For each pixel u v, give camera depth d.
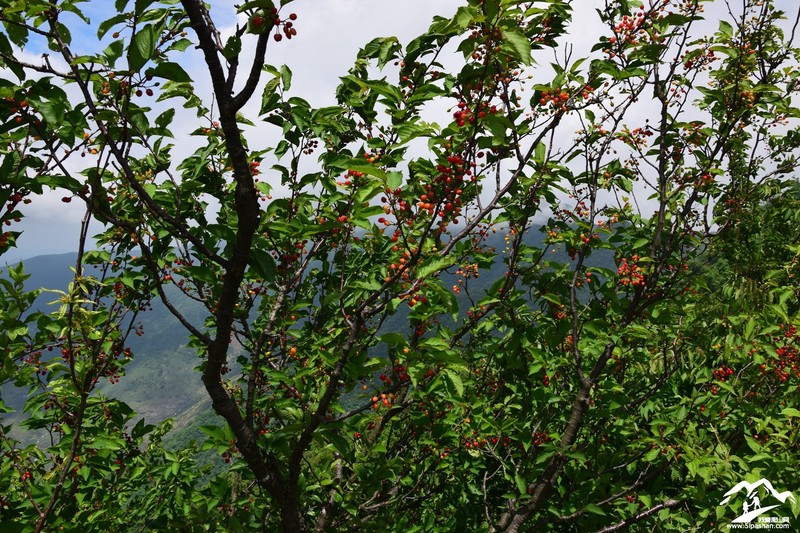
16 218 3.61
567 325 5.65
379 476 5.54
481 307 5.86
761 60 5.96
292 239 5.11
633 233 6.57
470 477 7.56
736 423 5.66
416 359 3.78
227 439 4.82
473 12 3.21
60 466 5.02
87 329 4.05
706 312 6.48
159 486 7.77
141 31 2.84
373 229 3.95
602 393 6.15
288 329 5.90
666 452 5.66
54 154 3.33
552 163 4.79
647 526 6.13
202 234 5.02
